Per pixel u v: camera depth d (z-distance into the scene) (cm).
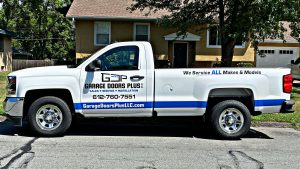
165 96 750
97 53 749
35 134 766
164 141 730
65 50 4431
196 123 914
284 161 588
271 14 1274
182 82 750
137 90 746
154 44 2328
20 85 737
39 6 3803
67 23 4103
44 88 736
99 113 750
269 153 642
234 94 757
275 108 762
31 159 573
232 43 1518
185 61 2397
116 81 742
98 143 699
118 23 2316
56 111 749
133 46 753
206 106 757
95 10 2273
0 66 2975
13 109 738
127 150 645
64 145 676
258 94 757
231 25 1412
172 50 2381
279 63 2428
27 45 4297
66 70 743
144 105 748
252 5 1324
